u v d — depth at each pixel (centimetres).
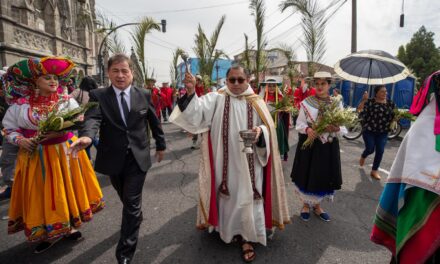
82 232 317
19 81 259
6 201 401
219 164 274
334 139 322
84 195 282
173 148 752
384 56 538
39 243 288
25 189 259
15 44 1366
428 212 152
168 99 1296
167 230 320
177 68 998
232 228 273
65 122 237
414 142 161
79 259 268
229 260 265
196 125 271
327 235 311
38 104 268
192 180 492
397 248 163
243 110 269
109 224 336
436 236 148
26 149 250
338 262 263
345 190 448
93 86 471
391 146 811
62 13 1927
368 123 500
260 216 270
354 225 334
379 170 559
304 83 838
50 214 257
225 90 280
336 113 305
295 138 895
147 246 288
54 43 1783
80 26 2216
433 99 164
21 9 1475
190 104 264
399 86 1151
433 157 153
